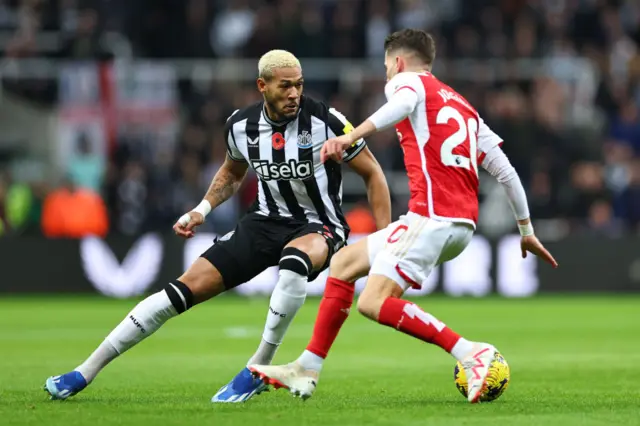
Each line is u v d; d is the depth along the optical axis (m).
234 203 64.06
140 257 61.59
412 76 20.55
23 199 64.94
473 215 20.41
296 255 20.81
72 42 69.75
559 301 60.06
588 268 63.50
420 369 29.42
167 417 18.47
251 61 70.06
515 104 69.06
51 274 61.59
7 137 66.94
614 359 32.22
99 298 61.16
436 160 20.17
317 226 21.61
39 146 67.06
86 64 67.94
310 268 20.91
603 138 71.62
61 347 36.81
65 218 63.62
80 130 66.94
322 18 74.12
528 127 68.50
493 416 18.56
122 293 61.47
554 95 69.75
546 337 40.22
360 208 65.50
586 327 44.66
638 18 79.56
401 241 20.00
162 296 21.25
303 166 21.55
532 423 17.69
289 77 20.95
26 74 67.44
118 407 20.00
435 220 19.94
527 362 31.33
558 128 69.06
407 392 23.52
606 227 66.25
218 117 68.12
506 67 71.25
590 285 63.50
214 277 21.42
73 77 67.56
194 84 68.94
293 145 21.52
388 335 41.84
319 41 71.88
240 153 22.31
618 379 26.53
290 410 19.47
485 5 76.06
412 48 21.09
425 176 20.11
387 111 19.59
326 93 70.56
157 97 67.88
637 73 75.62
